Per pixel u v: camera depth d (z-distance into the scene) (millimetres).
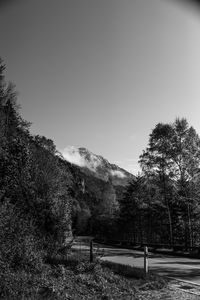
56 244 14320
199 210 33906
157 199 41062
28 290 8211
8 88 25547
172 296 10180
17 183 15906
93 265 12789
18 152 17922
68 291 9156
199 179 32625
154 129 34281
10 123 24984
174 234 40781
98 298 9227
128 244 45344
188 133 33000
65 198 17141
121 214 57469
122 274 13500
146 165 34938
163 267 18469
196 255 25875
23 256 10352
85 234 92438
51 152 22391
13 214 11016
